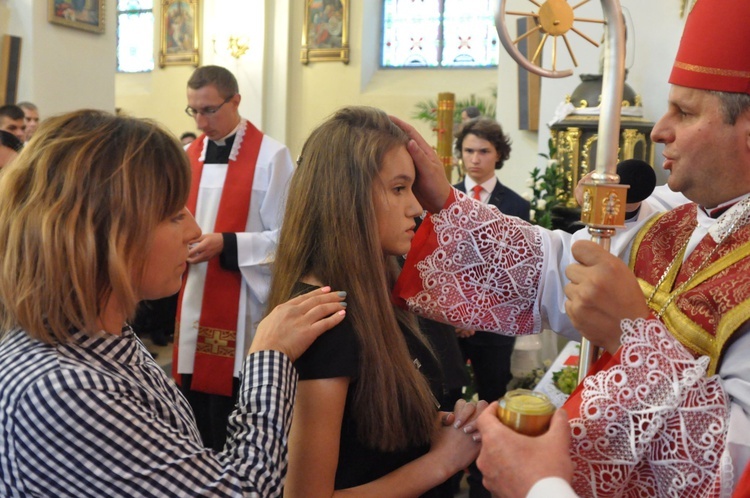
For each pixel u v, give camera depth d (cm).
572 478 105
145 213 107
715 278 121
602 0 113
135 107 1199
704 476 105
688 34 120
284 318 128
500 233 157
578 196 129
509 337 352
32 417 97
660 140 126
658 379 106
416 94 1104
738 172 120
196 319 322
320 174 142
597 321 110
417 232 159
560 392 264
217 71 328
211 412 329
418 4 1127
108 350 108
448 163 433
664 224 142
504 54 695
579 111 449
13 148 361
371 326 133
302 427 129
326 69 1114
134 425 101
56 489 99
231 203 328
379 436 132
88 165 104
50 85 744
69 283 102
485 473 101
